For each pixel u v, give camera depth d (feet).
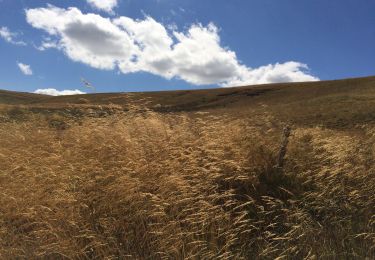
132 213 18.03
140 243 16.67
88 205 18.70
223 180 20.12
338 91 236.22
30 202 19.47
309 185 20.67
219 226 16.61
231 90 314.96
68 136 27.27
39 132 28.50
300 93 266.16
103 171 20.31
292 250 15.19
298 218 17.20
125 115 26.99
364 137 29.99
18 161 23.65
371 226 17.31
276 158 22.72
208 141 22.54
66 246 16.12
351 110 132.05
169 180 18.62
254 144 23.65
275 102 248.73
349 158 22.82
